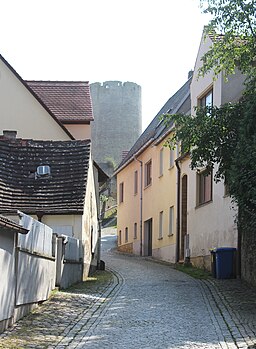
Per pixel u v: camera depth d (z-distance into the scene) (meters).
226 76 19.09
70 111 31.25
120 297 15.02
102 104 80.62
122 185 44.50
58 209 20.64
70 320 11.45
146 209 36.28
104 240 50.59
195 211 25.14
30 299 12.06
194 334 9.93
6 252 10.11
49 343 9.34
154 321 11.22
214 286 17.31
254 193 13.22
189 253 25.77
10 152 23.16
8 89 27.97
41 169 22.23
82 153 23.27
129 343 9.28
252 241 17.05
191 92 25.42
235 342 9.25
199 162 18.17
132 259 32.62
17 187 21.59
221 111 16.34
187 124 16.48
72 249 17.98
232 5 15.95
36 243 12.73
